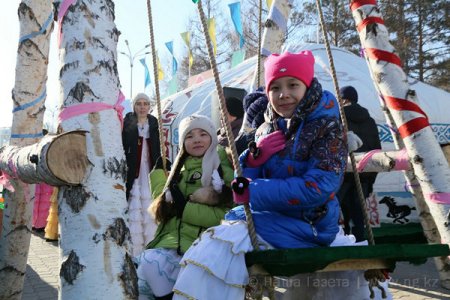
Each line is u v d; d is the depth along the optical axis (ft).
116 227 6.74
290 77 7.56
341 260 6.88
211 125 9.58
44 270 18.94
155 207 9.55
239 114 15.43
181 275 6.98
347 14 91.35
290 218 7.45
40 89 12.59
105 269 6.49
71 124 6.92
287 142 7.63
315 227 7.51
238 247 6.96
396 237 13.14
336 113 7.64
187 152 9.72
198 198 9.15
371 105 31.17
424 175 11.21
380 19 11.89
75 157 6.73
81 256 6.50
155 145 18.16
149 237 17.58
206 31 7.25
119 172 7.02
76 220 6.67
